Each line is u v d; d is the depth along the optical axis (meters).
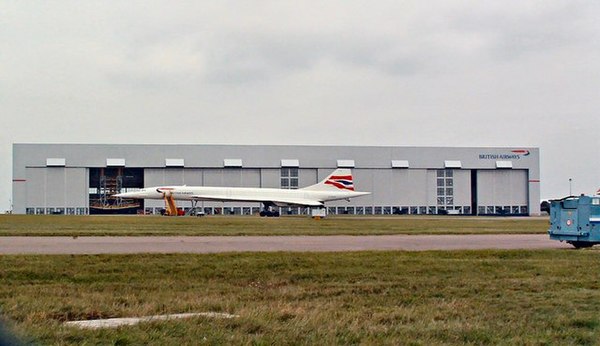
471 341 11.84
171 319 12.96
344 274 22.42
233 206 120.88
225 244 36.03
